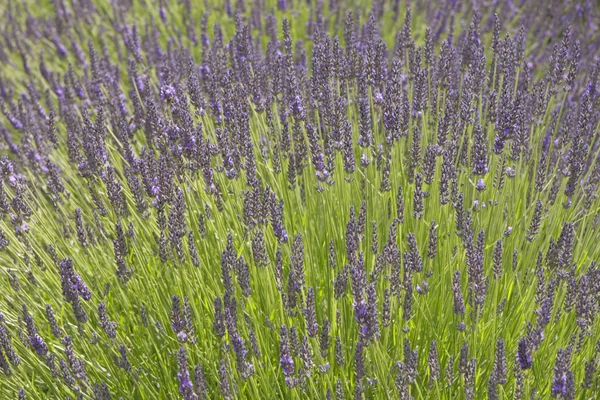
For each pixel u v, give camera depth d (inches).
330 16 315.9
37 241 148.6
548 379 112.3
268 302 122.6
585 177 149.6
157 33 272.5
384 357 102.8
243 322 114.0
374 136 157.9
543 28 282.4
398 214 126.1
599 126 161.2
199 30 313.0
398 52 182.7
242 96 155.3
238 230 141.6
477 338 116.2
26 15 339.3
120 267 121.6
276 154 142.7
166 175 124.0
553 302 112.3
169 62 216.4
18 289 133.4
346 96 169.8
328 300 126.1
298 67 200.4
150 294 132.4
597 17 281.4
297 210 148.1
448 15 285.7
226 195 146.6
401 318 114.5
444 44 173.9
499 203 137.3
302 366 107.6
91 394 109.8
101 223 148.7
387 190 138.6
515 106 134.7
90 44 200.7
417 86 152.3
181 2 322.7
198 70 210.5
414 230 136.1
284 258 135.0
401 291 118.8
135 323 132.7
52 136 169.9
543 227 145.8
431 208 142.9
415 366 98.0
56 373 110.7
